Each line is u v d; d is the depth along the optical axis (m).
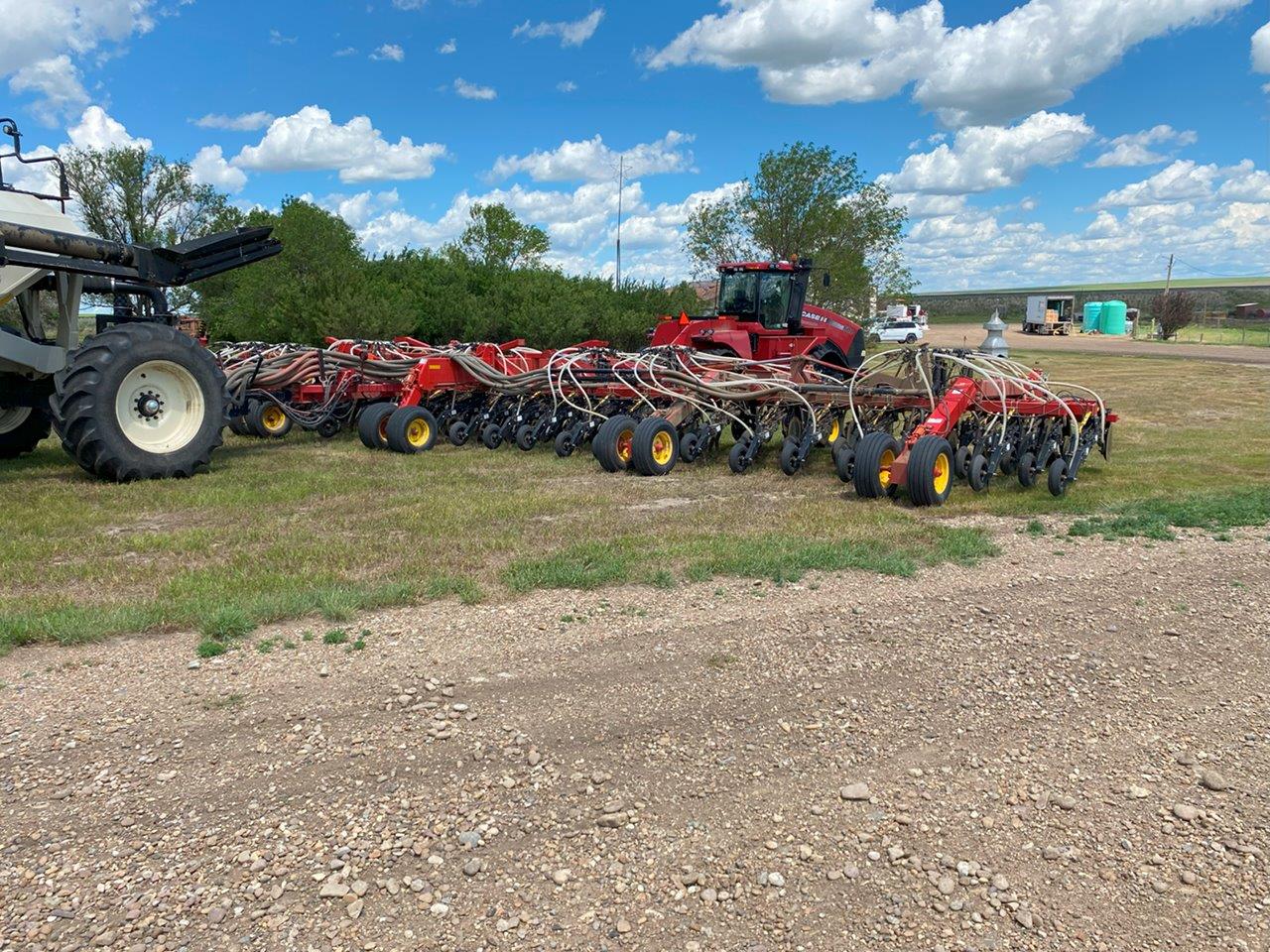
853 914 2.50
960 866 2.71
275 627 4.55
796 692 3.87
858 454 7.86
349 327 19.22
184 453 8.66
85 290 9.46
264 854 2.73
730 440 11.87
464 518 6.99
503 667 4.07
